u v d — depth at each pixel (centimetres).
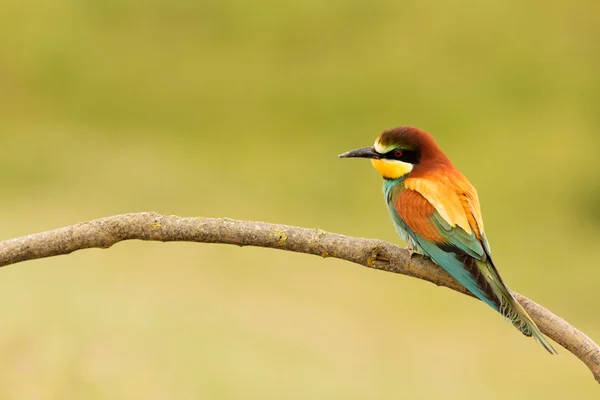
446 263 546
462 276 535
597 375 469
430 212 562
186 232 462
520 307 490
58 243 460
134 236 464
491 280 526
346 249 478
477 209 570
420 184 577
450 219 557
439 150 603
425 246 560
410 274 568
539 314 488
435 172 586
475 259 541
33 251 460
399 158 599
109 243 464
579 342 475
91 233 461
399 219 579
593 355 471
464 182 582
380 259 482
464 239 548
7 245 458
